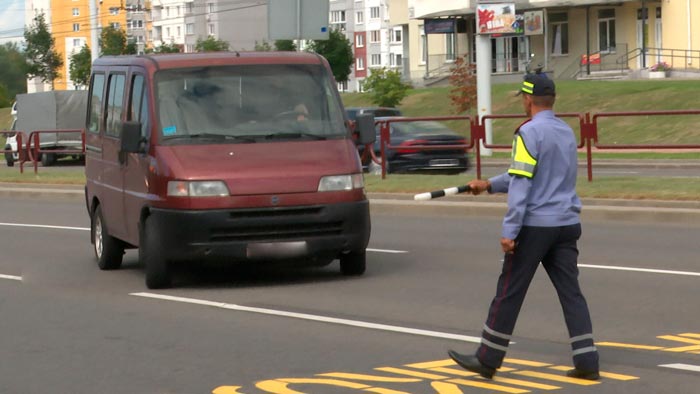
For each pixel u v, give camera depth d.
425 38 118.69
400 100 91.81
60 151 51.06
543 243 12.27
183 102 20.88
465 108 82.75
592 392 11.84
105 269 23.72
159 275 20.28
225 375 13.13
